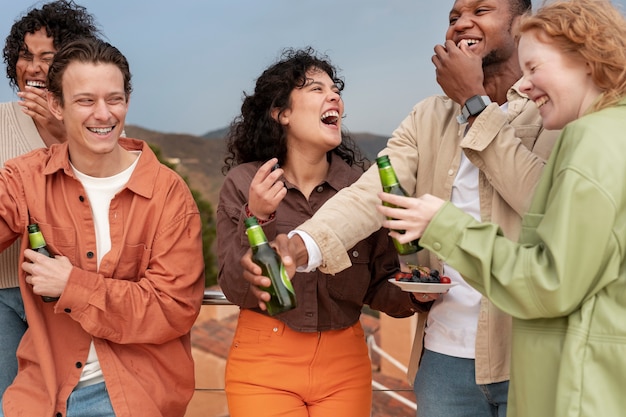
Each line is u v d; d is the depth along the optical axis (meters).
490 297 1.78
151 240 2.40
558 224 1.66
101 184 2.39
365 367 2.54
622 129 1.70
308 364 2.43
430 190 2.44
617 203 1.64
